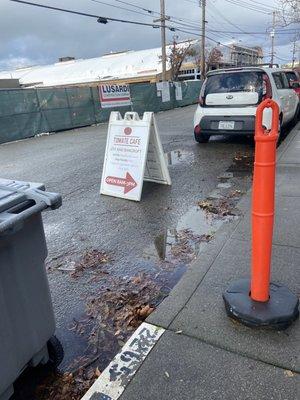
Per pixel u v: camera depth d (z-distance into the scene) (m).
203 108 8.88
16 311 2.03
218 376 2.15
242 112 8.31
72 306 3.13
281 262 3.29
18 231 1.99
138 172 5.66
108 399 2.07
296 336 2.39
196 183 6.43
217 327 2.52
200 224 4.63
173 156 8.63
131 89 20.70
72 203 5.82
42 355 2.32
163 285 3.36
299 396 1.99
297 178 5.73
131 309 3.03
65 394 2.26
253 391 2.04
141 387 2.12
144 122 5.70
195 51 42.59
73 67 53.78
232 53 54.25
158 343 2.43
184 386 2.11
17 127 14.54
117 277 3.55
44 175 7.90
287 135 9.47
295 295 2.64
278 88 8.81
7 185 2.28
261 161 2.29
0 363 1.95
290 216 4.30
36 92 15.26
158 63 44.66
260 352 2.29
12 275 1.99
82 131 15.99
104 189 6.10
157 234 4.45
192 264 3.38
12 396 2.27
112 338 2.71
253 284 2.54
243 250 3.58
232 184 6.27
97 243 4.33
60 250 4.21
